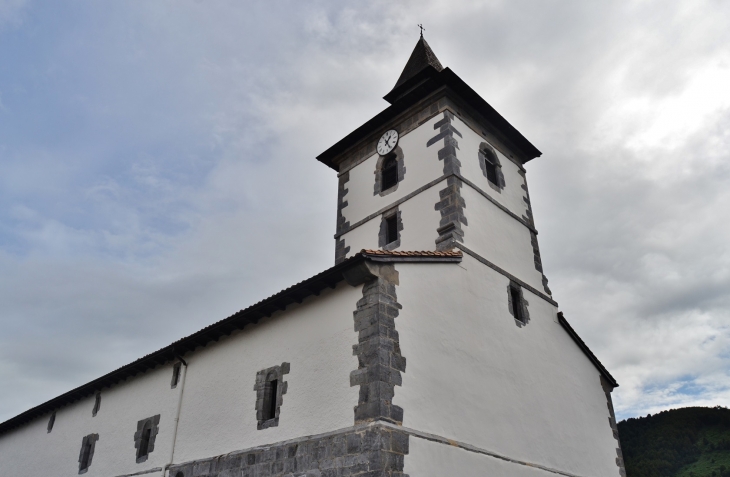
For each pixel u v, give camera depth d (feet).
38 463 61.98
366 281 35.83
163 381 50.03
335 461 31.19
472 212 49.60
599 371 55.01
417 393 33.42
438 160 52.03
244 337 43.57
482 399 38.45
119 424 52.65
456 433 34.78
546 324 50.72
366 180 59.00
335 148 63.67
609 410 53.52
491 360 41.37
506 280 48.67
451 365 37.24
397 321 34.76
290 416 35.94
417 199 51.70
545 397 45.29
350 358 33.99
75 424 59.72
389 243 52.19
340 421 32.50
